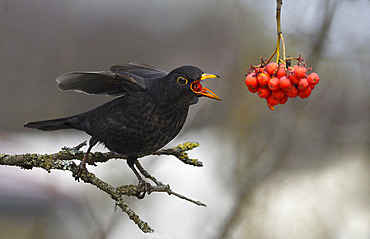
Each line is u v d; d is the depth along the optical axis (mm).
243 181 4539
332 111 4953
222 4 5797
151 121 4121
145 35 6863
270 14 4863
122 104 4125
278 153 4562
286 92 4012
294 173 4617
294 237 4492
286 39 4562
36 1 5551
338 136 4820
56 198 4461
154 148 4145
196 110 4832
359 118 4922
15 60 5363
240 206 4512
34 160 4086
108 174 4477
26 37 5453
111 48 6527
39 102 5438
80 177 4090
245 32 4918
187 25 6469
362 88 4977
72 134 5477
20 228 4457
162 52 6824
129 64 4211
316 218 4520
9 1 5277
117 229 4418
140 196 4121
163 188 4113
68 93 5602
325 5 4520
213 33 5938
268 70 4008
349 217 4551
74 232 4410
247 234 4488
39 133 5301
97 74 4098
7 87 5340
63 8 5824
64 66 5711
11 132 5242
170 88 4109
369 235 4504
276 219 4504
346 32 4551
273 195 4531
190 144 4168
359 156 4828
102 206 4441
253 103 4648
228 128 4656
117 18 6758
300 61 4008
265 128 4586
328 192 4578
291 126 4586
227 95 4758
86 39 6242
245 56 4824
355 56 4535
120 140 4133
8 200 4465
